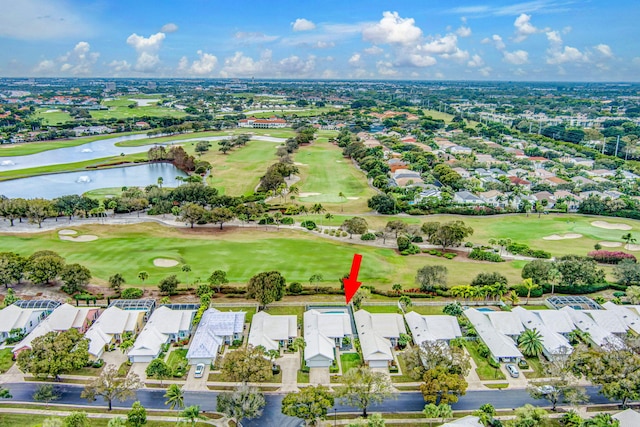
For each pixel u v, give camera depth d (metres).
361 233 170.62
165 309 109.69
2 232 173.12
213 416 82.44
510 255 158.75
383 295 126.69
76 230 176.50
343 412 84.56
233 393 79.88
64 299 121.81
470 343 105.75
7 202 181.00
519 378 94.44
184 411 76.06
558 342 100.62
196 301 121.38
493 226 191.38
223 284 129.12
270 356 94.88
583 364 91.19
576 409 85.88
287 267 143.12
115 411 83.50
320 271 140.50
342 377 87.38
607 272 143.75
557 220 199.75
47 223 186.25
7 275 123.62
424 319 109.12
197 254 152.75
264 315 109.00
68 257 148.00
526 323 110.44
